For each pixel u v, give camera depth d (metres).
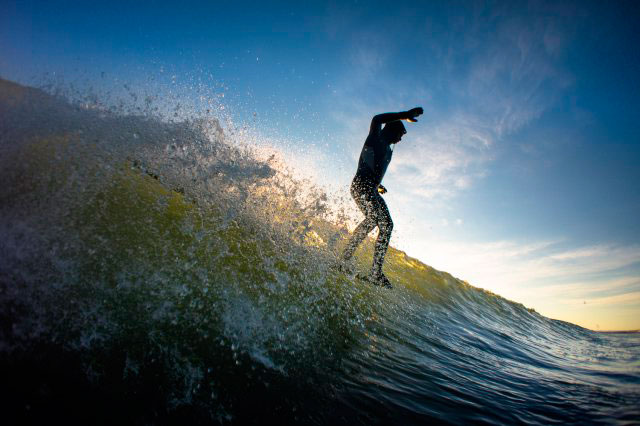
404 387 1.53
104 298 1.32
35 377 0.92
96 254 1.50
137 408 0.95
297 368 1.44
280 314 1.86
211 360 1.27
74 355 1.05
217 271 1.89
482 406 1.48
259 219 2.64
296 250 2.68
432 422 1.25
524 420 1.39
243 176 2.76
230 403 1.09
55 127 2.05
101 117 2.31
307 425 1.08
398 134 3.20
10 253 1.31
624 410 1.54
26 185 1.63
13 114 1.95
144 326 1.29
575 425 1.35
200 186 2.48
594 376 2.33
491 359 2.54
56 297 1.23
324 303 2.30
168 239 1.87
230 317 1.60
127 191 2.01
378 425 1.16
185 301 1.54
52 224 1.52
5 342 1.00
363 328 2.26
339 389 1.37
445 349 2.46
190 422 0.96
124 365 1.08
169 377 1.11
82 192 1.79
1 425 0.75
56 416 0.83
